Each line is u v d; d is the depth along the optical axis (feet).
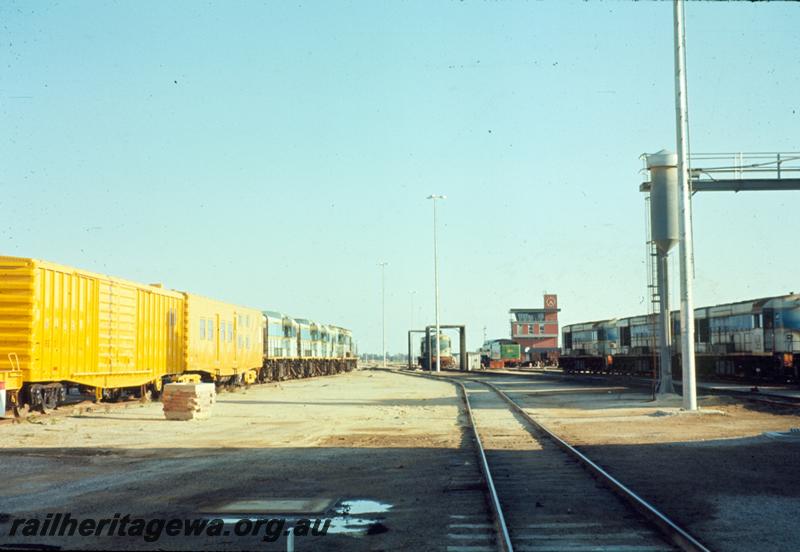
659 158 90.27
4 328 65.41
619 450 48.14
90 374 76.54
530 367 350.64
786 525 26.99
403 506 31.01
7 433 58.59
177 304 103.96
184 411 71.61
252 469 41.29
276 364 176.55
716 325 139.03
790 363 113.29
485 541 25.27
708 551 22.36
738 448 48.11
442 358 323.98
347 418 75.56
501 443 52.60
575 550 23.85
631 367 175.83
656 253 93.81
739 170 93.50
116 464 43.50
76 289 73.92
